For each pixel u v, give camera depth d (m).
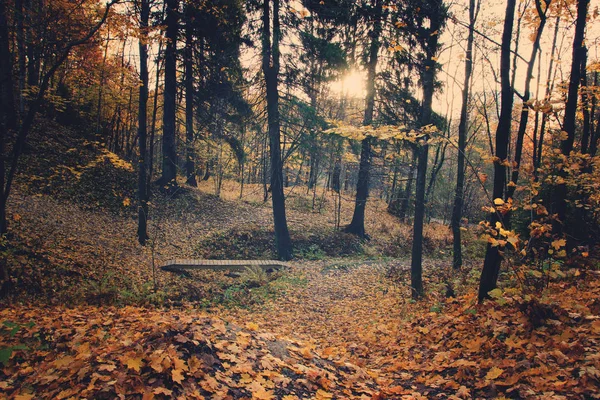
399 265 16.23
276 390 3.71
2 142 8.53
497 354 4.32
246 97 20.14
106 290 9.30
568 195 10.69
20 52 9.08
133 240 15.09
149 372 3.32
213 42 19.67
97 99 25.19
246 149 25.97
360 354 6.08
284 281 13.20
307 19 15.36
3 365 3.70
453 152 25.55
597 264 7.51
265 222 20.42
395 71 14.18
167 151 20.84
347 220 23.75
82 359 3.53
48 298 8.36
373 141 14.91
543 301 4.60
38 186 15.68
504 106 6.15
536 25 8.51
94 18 9.30
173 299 10.59
